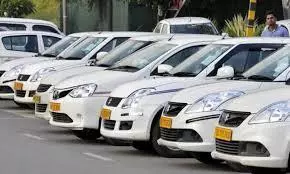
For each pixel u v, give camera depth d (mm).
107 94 13508
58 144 13703
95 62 16047
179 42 13812
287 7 26422
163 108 11836
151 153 12734
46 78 16031
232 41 12617
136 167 11227
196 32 25094
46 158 12031
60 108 13727
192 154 11516
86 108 13445
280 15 33125
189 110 10898
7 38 22312
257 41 12383
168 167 11250
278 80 10781
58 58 18578
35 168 11055
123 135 12078
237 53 12312
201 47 13680
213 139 10742
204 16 34312
